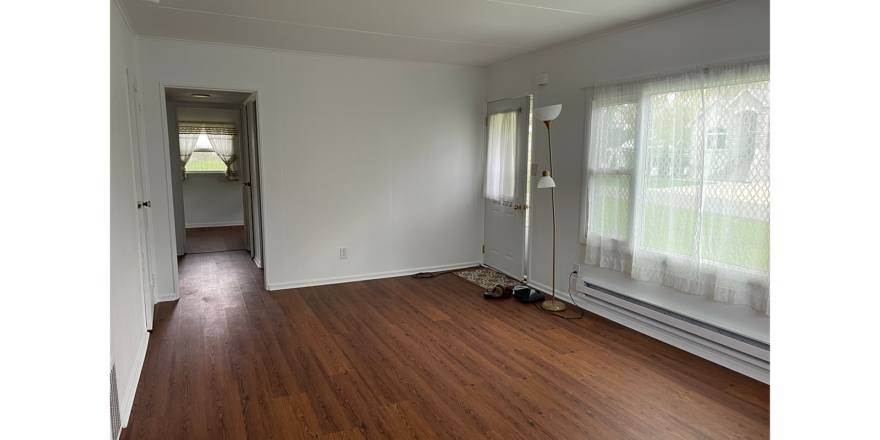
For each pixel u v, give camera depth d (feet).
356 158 17.46
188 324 13.28
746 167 9.87
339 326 13.17
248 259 21.74
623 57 12.85
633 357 11.21
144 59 14.34
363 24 12.83
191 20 12.48
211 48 15.07
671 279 11.59
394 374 10.32
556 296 15.71
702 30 10.77
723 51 10.35
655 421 8.56
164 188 15.10
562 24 12.64
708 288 10.81
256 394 9.42
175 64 14.69
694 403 9.16
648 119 11.98
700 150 10.69
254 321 13.55
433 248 19.26
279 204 16.52
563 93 14.96
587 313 14.26
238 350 11.52
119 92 9.80
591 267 14.32
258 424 8.39
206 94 18.12
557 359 11.10
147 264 12.89
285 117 16.26
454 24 12.80
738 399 9.30
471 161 19.57
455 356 11.25
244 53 15.49
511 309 14.67
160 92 14.61
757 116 9.64
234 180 31.71
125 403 8.43
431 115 18.53
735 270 10.19
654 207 11.96
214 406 8.96
